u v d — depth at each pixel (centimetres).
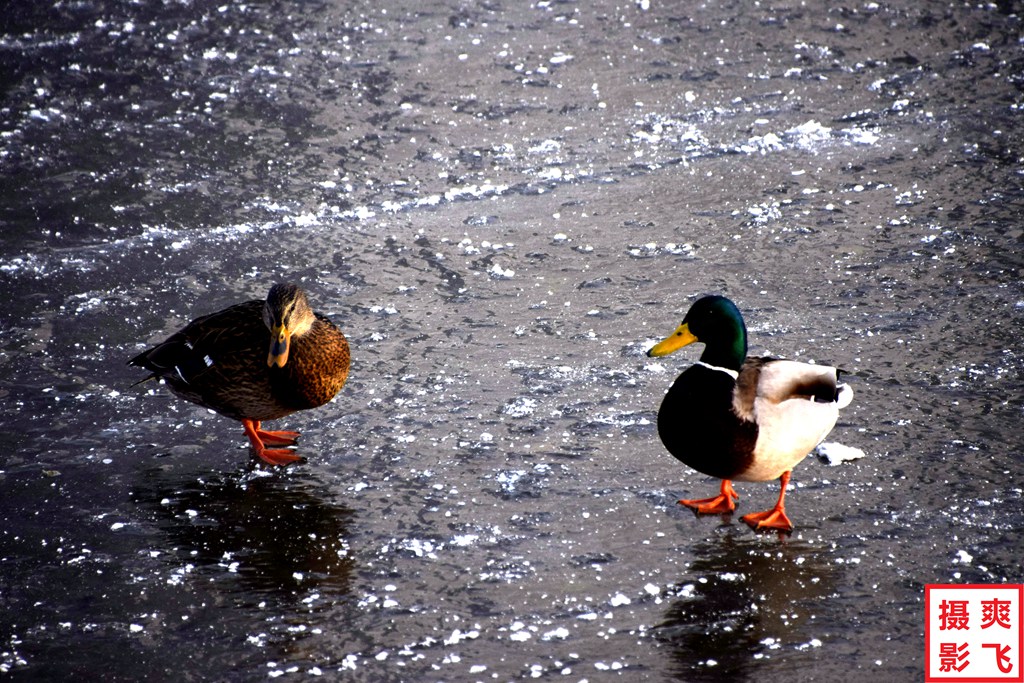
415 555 855
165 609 802
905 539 850
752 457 838
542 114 1828
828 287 1268
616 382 1093
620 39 2125
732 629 761
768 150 1670
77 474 974
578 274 1332
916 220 1427
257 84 1958
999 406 1021
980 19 2158
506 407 1056
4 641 771
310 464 983
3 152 1706
